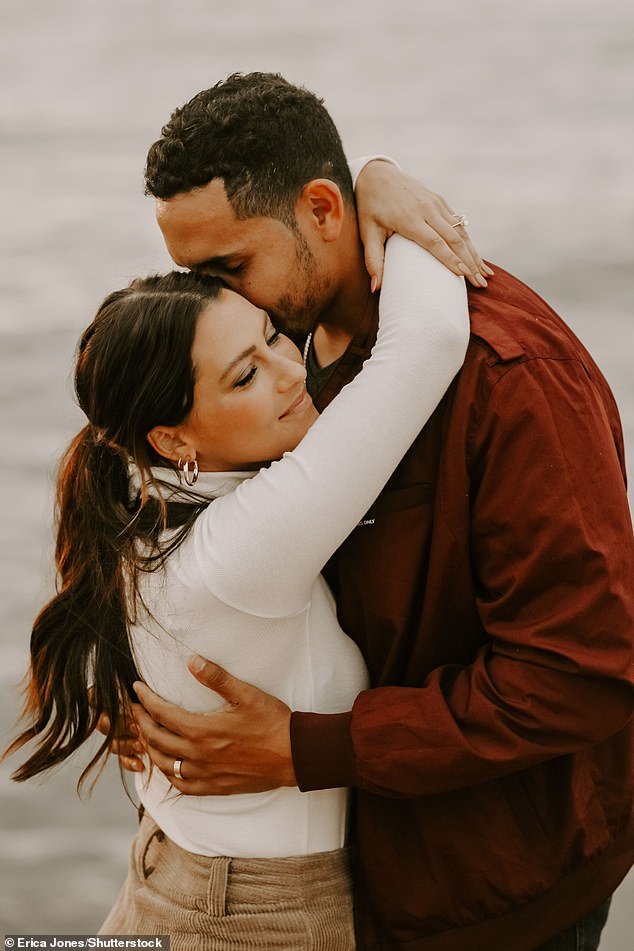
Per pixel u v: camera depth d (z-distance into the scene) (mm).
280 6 24000
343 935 1922
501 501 1713
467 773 1747
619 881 1938
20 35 22625
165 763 1902
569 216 10273
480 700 1742
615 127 13812
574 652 1677
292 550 1720
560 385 1724
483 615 1779
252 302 1895
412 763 1761
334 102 15914
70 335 8023
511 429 1696
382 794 1800
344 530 1735
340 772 1809
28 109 16891
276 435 1855
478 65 17906
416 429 1727
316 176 1864
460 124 14328
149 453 1903
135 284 1889
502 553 1732
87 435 1963
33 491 6098
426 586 1824
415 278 1787
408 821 1871
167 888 1987
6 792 4258
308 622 1881
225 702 1886
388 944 1926
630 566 1713
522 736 1722
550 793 1857
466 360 1743
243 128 1803
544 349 1748
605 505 1705
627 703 1704
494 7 22328
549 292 8555
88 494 1956
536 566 1694
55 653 2027
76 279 9203
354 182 1962
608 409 1912
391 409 1704
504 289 1861
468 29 20672
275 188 1822
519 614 1737
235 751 1842
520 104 15250
